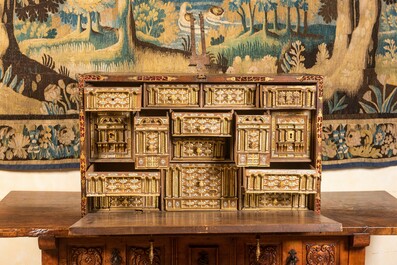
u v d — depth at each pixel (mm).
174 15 2494
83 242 1959
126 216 1964
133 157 2057
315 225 1812
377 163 2617
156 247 1979
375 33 2557
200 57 2271
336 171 2684
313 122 2059
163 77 2020
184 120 2012
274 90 2020
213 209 2078
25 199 2367
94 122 2049
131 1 2475
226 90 2049
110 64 2490
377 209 2217
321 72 2551
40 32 2443
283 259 2006
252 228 1804
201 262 1983
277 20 2523
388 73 2580
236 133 1977
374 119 2594
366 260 2775
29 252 2680
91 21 2467
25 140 2480
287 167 2191
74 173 2605
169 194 2068
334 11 2529
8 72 2443
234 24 2514
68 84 2480
